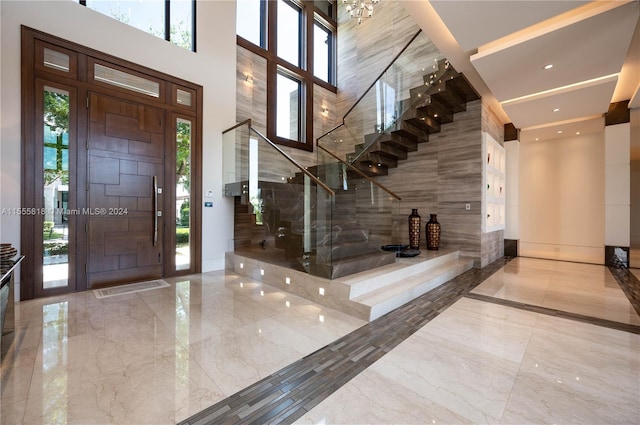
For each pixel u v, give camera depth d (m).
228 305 3.23
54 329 2.56
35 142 3.41
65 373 1.88
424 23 3.52
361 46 7.76
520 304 3.32
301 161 7.11
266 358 2.09
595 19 2.88
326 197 3.32
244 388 1.74
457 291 3.85
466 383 1.80
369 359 2.09
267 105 6.37
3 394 1.66
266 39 6.45
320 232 3.40
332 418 1.49
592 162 6.61
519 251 6.80
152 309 3.10
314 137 7.50
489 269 5.25
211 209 4.99
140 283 4.14
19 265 3.32
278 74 6.81
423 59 4.93
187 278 4.46
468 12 2.97
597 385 1.79
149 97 4.30
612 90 4.42
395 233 5.28
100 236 3.89
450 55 4.07
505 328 2.65
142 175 4.24
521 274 4.85
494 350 2.23
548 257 6.44
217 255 5.08
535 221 7.33
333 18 8.25
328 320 2.82
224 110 5.16
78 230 3.71
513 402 1.62
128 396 1.65
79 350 2.18
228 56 5.23
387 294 3.20
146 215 4.29
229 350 2.21
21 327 2.60
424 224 6.02
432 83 4.81
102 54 3.88
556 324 2.74
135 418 1.48
